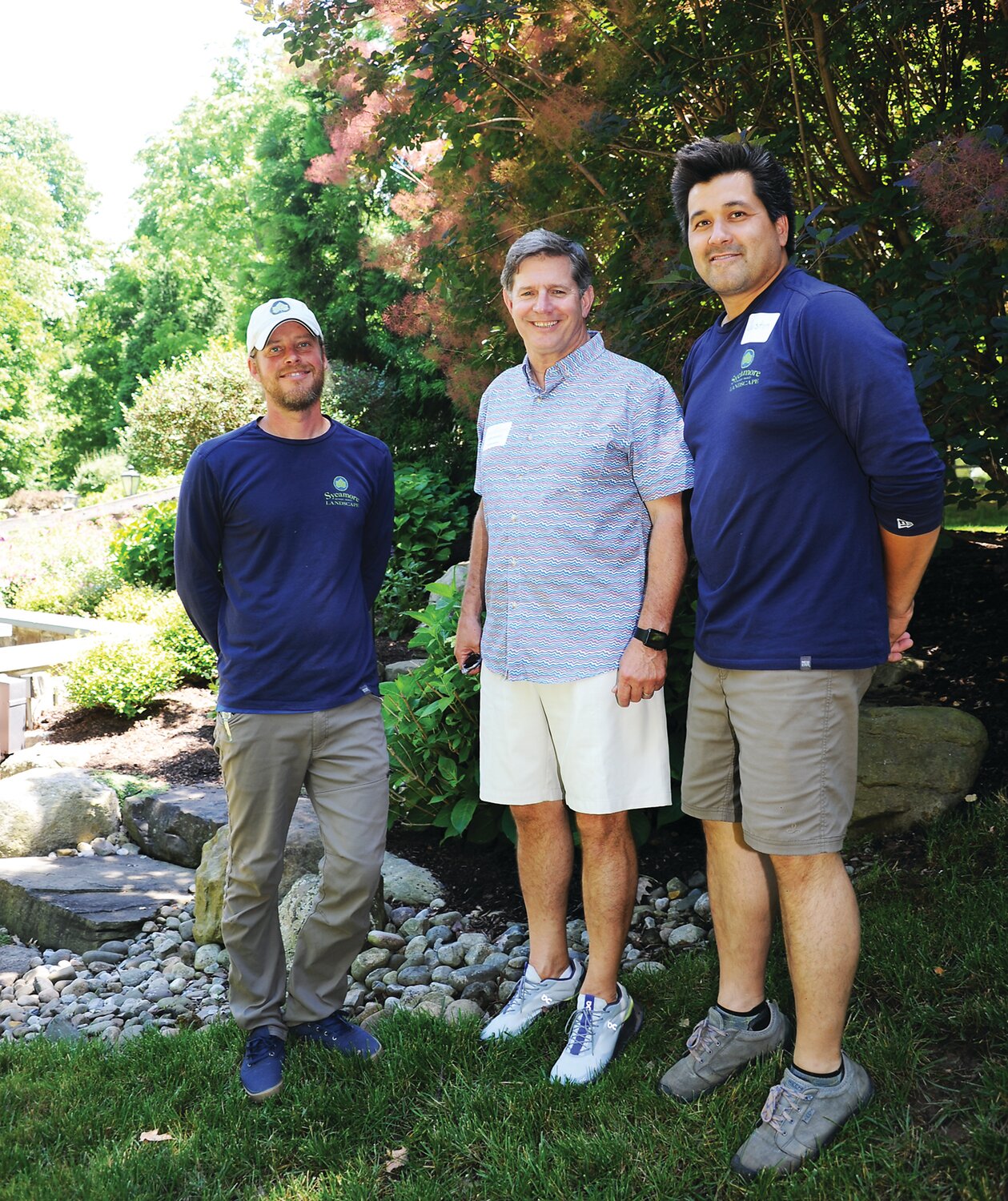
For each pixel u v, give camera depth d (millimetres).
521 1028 2617
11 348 32500
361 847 2574
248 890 2580
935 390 3328
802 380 1982
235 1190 2166
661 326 3812
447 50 3916
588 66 4160
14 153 36625
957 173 2867
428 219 4797
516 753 2613
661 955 3037
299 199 12828
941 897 2756
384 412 10336
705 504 2145
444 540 7738
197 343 28484
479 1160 2150
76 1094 2549
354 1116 2340
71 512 14414
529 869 2695
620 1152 2064
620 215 4070
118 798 5156
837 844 2021
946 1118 1997
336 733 2613
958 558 5391
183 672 7266
